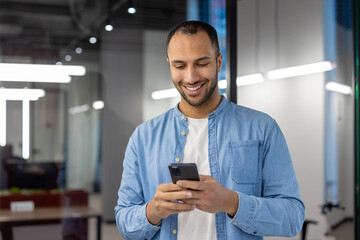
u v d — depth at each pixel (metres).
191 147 1.22
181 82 1.13
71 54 8.17
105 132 8.42
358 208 2.41
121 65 9.34
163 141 1.24
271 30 2.08
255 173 1.18
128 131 8.84
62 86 7.96
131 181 1.25
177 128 1.25
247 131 1.21
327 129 2.33
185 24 1.13
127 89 9.28
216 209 1.03
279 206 1.10
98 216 3.83
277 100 2.10
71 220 3.66
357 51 2.44
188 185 0.98
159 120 1.29
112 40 8.87
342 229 2.36
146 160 1.25
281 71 2.10
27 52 7.48
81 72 8.48
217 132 1.22
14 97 6.56
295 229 1.14
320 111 2.31
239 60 1.94
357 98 2.43
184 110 1.26
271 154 1.18
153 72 9.25
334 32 2.36
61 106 7.96
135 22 8.20
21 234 4.77
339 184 2.36
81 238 3.72
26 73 7.38
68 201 3.87
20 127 6.27
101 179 7.90
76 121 8.12
